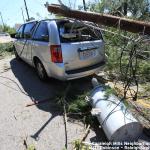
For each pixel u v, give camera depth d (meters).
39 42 6.30
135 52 4.75
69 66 5.77
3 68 8.57
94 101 4.69
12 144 4.08
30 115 5.00
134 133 3.93
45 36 6.04
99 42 6.25
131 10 8.66
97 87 5.11
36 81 6.97
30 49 6.99
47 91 6.19
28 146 3.98
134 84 6.36
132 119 3.96
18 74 7.77
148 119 4.68
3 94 6.16
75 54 5.78
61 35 5.66
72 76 5.82
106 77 6.98
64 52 5.63
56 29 5.69
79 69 5.93
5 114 5.09
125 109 4.24
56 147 3.95
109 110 4.19
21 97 5.91
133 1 8.52
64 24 5.83
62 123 4.65
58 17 6.93
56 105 5.36
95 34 6.19
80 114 4.84
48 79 6.67
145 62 6.82
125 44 5.41
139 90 6.00
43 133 4.35
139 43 4.61
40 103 5.53
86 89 6.14
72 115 4.92
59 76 5.80
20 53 8.42
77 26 5.92
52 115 4.96
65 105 5.24
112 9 8.13
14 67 8.66
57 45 5.59
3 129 4.53
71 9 5.55
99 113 4.30
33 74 7.68
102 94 4.73
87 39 6.05
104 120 4.09
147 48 5.02
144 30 4.38
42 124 4.64
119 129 3.83
